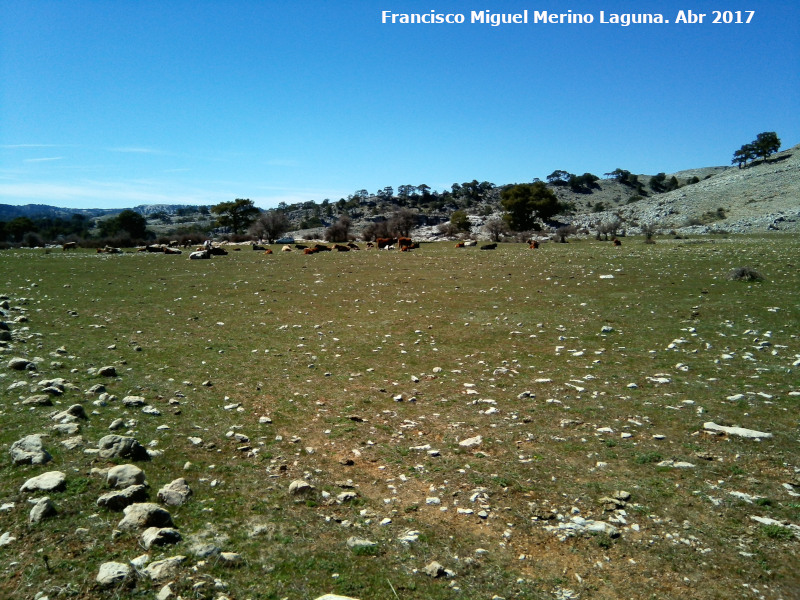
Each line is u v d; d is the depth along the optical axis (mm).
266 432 8609
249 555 5203
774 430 8461
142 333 15672
